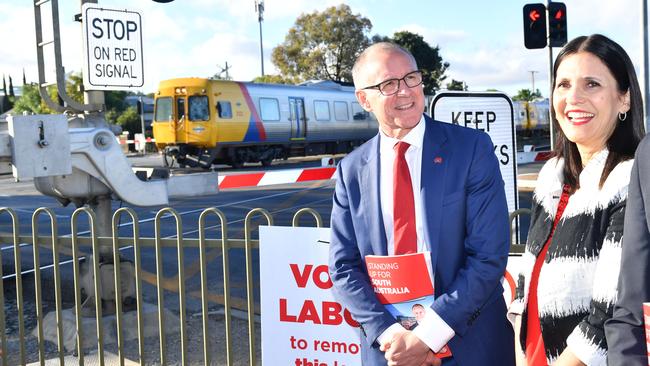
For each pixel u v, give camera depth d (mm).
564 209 2146
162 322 4027
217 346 4809
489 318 2377
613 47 2072
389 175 2414
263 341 3406
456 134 2389
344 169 2553
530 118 47906
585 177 2055
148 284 7090
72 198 4918
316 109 29250
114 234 4102
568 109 2100
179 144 24750
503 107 4117
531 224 2305
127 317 4996
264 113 26344
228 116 24797
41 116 4234
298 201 14594
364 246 2445
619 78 2066
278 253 3330
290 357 3371
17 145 4145
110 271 5055
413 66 2371
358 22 56125
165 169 5047
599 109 2053
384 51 2371
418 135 2400
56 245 4242
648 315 1511
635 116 2074
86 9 4652
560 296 2020
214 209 3803
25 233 10969
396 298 2354
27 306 6352
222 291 6676
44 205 14750
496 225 2303
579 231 2000
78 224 11586
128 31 4883
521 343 2250
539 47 9922
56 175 4484
